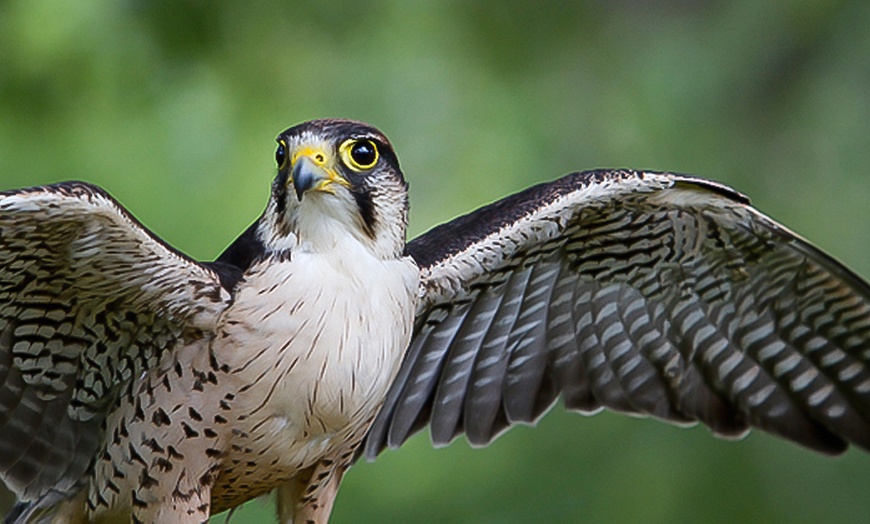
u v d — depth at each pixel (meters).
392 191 10.38
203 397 9.99
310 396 9.95
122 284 9.89
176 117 14.38
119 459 10.20
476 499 14.18
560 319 11.91
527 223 11.23
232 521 14.75
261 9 14.71
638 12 16.42
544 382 11.99
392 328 10.21
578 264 11.73
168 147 14.34
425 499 14.46
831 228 14.88
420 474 14.64
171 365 10.05
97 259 9.74
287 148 10.20
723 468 13.67
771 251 11.50
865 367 11.93
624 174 11.15
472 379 11.86
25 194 9.17
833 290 11.62
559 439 14.09
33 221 9.42
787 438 12.05
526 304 11.77
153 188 14.27
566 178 11.38
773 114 15.68
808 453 13.69
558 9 15.91
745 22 16.02
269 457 10.14
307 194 10.03
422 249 11.20
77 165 14.18
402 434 11.71
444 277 11.16
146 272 9.80
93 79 14.12
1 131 14.16
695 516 13.59
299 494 10.66
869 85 15.52
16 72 14.01
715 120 15.76
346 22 15.11
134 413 10.13
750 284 11.79
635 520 13.61
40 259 9.77
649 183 11.06
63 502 10.54
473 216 11.51
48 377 10.30
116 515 10.34
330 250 10.09
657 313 11.98
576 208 11.23
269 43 14.73
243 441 10.05
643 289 11.88
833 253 14.73
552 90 15.88
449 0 15.58
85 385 10.34
